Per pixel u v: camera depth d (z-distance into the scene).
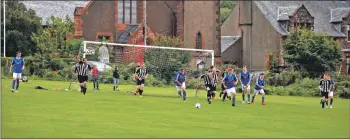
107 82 74.19
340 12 108.75
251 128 35.53
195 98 55.56
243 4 107.56
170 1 109.44
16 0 110.19
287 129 35.72
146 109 43.69
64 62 79.62
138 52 82.38
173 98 54.12
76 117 37.66
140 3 107.56
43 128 32.47
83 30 105.56
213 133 32.75
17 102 45.28
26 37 107.12
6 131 31.05
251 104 51.97
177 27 106.94
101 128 33.22
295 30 90.88
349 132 35.09
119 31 106.69
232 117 40.75
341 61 95.38
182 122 37.06
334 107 53.62
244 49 107.50
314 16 107.94
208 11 102.31
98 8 106.25
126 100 49.84
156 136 30.91
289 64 90.31
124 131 32.34
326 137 32.62
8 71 76.44
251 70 102.06
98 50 84.06
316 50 88.12
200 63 86.50
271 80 78.25
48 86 62.78
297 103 56.88
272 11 105.31
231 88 49.19
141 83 55.78
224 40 110.38
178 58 81.75
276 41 102.44
